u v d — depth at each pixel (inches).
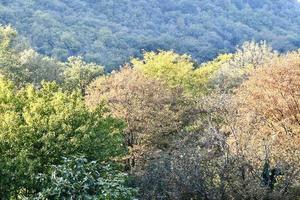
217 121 1314.0
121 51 5255.9
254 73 1269.7
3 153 742.5
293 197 849.5
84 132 802.8
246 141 925.2
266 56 2400.3
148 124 1385.3
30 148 751.7
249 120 1053.2
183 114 1539.1
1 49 2068.2
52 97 908.0
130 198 564.7
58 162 753.0
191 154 932.0
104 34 5693.9
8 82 969.5
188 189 888.9
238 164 871.7
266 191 832.3
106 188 525.0
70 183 526.3
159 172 976.9
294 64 1179.9
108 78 1501.0
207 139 998.4
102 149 828.0
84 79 2229.3
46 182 621.9
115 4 7411.4
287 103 1119.6
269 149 903.1
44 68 2226.9
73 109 840.3
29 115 789.9
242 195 839.7
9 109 858.1
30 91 919.7
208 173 886.4
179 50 5526.6
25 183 687.1
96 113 887.1
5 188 692.1
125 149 1013.2
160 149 1369.3
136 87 1449.3
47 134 756.6
